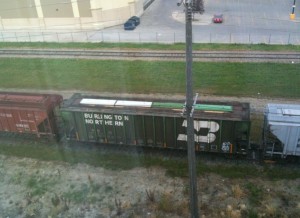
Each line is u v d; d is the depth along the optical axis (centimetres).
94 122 1975
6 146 2184
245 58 3155
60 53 3666
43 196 1736
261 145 1912
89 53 3597
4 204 1703
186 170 1825
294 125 1686
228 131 1773
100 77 3062
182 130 1845
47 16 4806
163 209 1580
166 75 2981
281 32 4012
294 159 1827
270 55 3178
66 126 2047
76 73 3189
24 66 3441
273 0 5453
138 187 1738
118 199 1669
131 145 2048
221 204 1589
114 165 1919
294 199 1591
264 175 1756
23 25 4972
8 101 2139
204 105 1891
